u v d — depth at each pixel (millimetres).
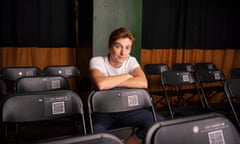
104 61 2049
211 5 4828
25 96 1552
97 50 3131
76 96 1681
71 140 925
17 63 3531
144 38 4305
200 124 1120
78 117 1923
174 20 4551
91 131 1733
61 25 3744
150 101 1907
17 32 3498
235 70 3967
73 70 3213
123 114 1938
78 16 3561
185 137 1084
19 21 3496
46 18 3650
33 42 3605
